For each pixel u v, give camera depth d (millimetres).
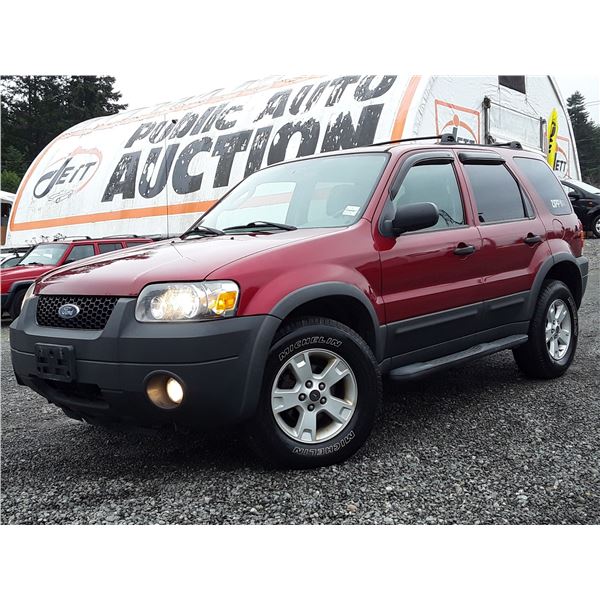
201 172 15211
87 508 2830
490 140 13469
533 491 2908
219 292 2910
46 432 4004
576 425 3809
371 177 3867
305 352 3166
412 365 3791
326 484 3004
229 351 2895
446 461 3266
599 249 14852
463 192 4328
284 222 3951
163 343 2834
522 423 3857
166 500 2887
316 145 12852
